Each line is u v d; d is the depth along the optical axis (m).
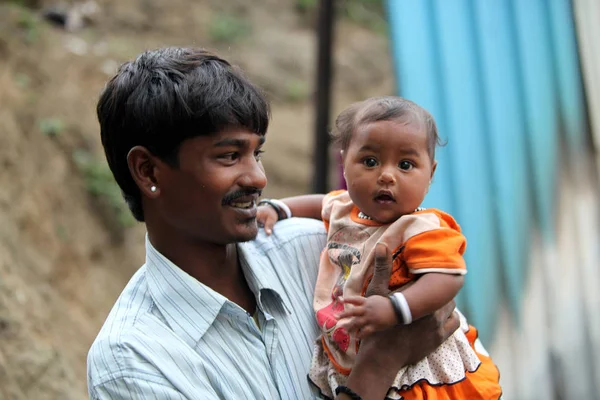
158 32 9.65
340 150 1.96
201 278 1.78
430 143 1.85
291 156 8.80
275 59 10.40
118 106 1.71
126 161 1.75
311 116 9.81
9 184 5.62
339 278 1.90
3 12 7.66
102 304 5.62
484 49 3.81
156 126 1.64
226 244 1.76
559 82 3.81
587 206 3.83
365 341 1.74
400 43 3.78
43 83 7.03
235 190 1.67
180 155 1.65
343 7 12.15
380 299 1.67
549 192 3.83
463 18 3.80
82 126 6.71
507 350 3.84
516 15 3.81
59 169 6.16
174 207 1.71
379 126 1.80
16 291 4.58
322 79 5.04
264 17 11.04
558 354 3.85
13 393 3.91
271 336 1.78
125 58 8.34
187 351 1.67
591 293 3.84
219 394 1.67
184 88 1.63
